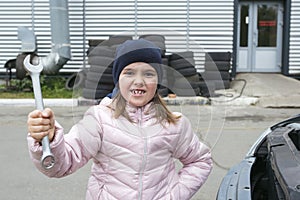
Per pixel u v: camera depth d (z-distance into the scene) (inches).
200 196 167.2
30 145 65.3
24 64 68.5
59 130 68.3
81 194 169.9
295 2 576.1
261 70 609.9
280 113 367.6
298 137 89.8
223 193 80.1
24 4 558.6
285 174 70.4
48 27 560.4
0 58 565.6
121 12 561.6
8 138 272.1
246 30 611.8
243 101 403.5
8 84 503.5
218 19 564.4
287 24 579.2
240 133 284.8
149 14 562.9
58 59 490.6
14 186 179.2
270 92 437.1
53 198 165.9
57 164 69.3
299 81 533.0
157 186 76.9
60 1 486.3
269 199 84.2
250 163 95.3
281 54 604.4
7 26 561.9
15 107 405.4
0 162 214.1
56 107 394.9
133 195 75.4
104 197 77.2
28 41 535.2
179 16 563.2
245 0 606.2
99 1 560.1
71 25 557.9
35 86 67.4
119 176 76.3
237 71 609.0
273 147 85.4
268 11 607.2
